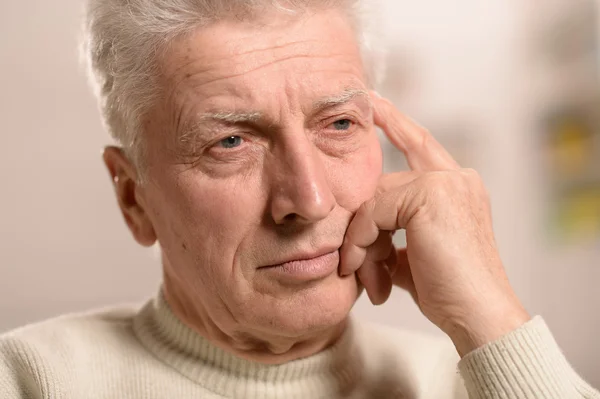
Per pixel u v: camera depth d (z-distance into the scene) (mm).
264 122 1188
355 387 1503
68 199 2822
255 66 1170
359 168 1309
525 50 3066
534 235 3154
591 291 3178
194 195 1240
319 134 1263
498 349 1187
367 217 1289
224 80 1173
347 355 1496
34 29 2711
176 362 1438
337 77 1228
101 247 2877
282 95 1177
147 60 1256
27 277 2801
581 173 3072
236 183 1219
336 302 1274
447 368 1672
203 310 1381
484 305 1233
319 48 1210
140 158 1345
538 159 3105
